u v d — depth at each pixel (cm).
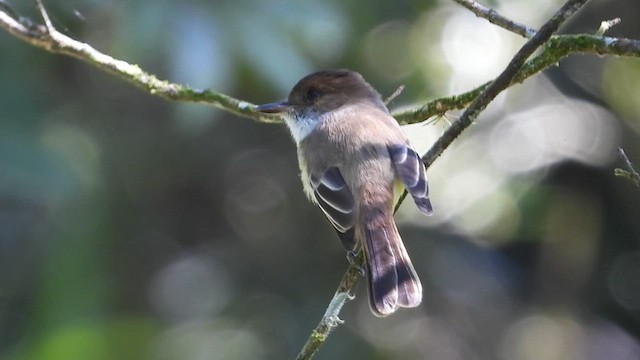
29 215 1031
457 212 1300
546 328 1282
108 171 1170
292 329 1201
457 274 1266
